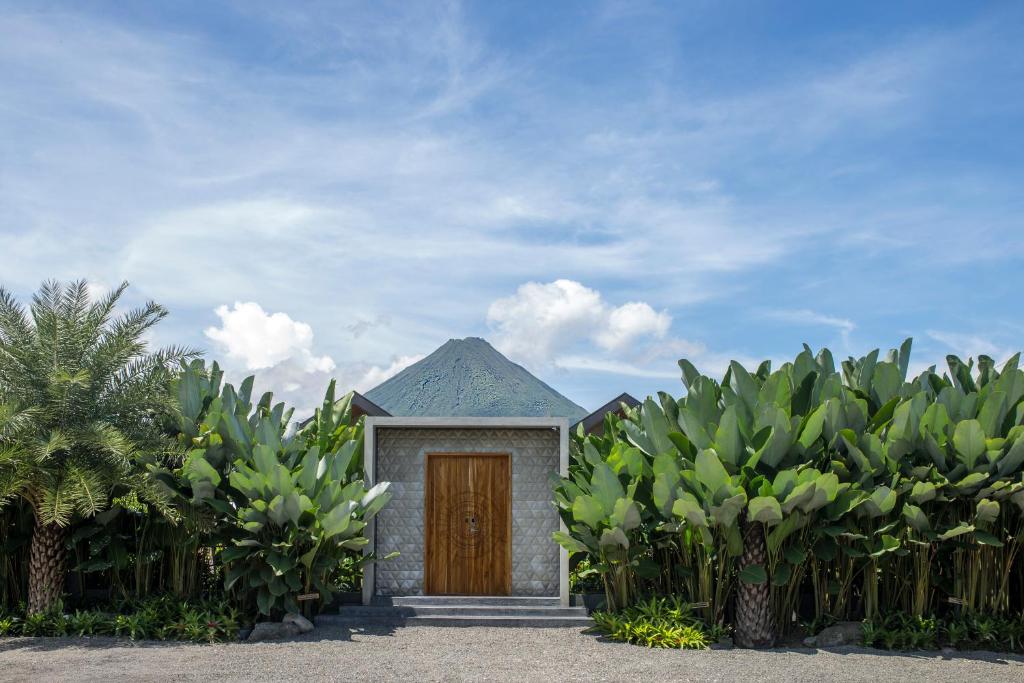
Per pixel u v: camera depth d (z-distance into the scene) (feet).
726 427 34.40
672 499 35.24
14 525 39.50
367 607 40.09
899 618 36.17
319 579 38.99
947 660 32.07
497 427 42.14
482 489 42.45
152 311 40.60
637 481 36.91
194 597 39.91
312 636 36.19
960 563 36.11
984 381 40.50
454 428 42.52
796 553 34.58
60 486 35.29
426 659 31.68
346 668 30.01
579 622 38.78
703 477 33.65
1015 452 34.35
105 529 39.14
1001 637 34.58
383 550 42.24
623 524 36.11
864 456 35.45
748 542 34.78
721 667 30.45
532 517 42.29
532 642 35.06
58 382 36.91
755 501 32.65
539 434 42.80
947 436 36.55
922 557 35.88
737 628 34.91
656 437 37.99
